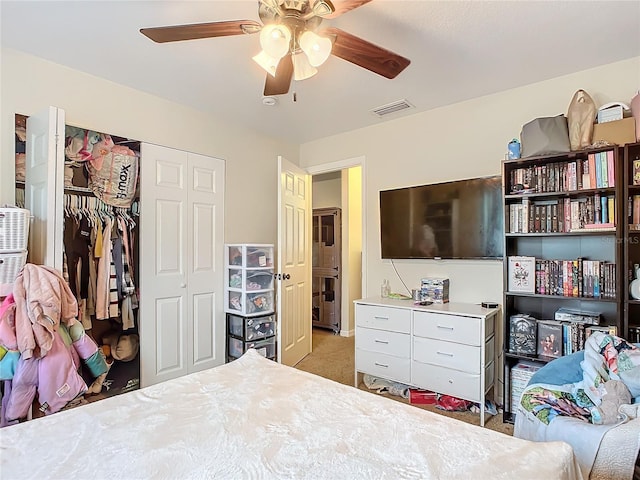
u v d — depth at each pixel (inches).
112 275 107.4
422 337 111.1
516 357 100.7
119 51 93.0
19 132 93.0
